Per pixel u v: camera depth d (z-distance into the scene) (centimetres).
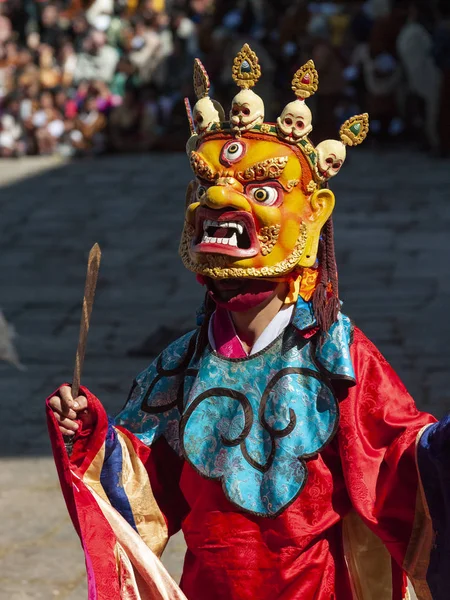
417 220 1689
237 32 2156
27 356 1170
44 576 668
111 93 2334
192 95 2288
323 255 418
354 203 1812
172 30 2328
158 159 2245
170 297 1390
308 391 403
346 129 408
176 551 698
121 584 411
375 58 2183
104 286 1450
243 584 402
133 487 426
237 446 402
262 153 397
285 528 398
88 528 400
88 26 2406
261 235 396
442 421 389
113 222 1778
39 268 1555
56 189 2017
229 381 411
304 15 2048
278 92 2020
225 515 404
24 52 2406
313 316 410
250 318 412
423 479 392
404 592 434
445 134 2106
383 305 1289
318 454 400
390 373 413
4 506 777
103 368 1120
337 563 417
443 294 1324
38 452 890
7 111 2325
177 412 430
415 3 2075
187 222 417
